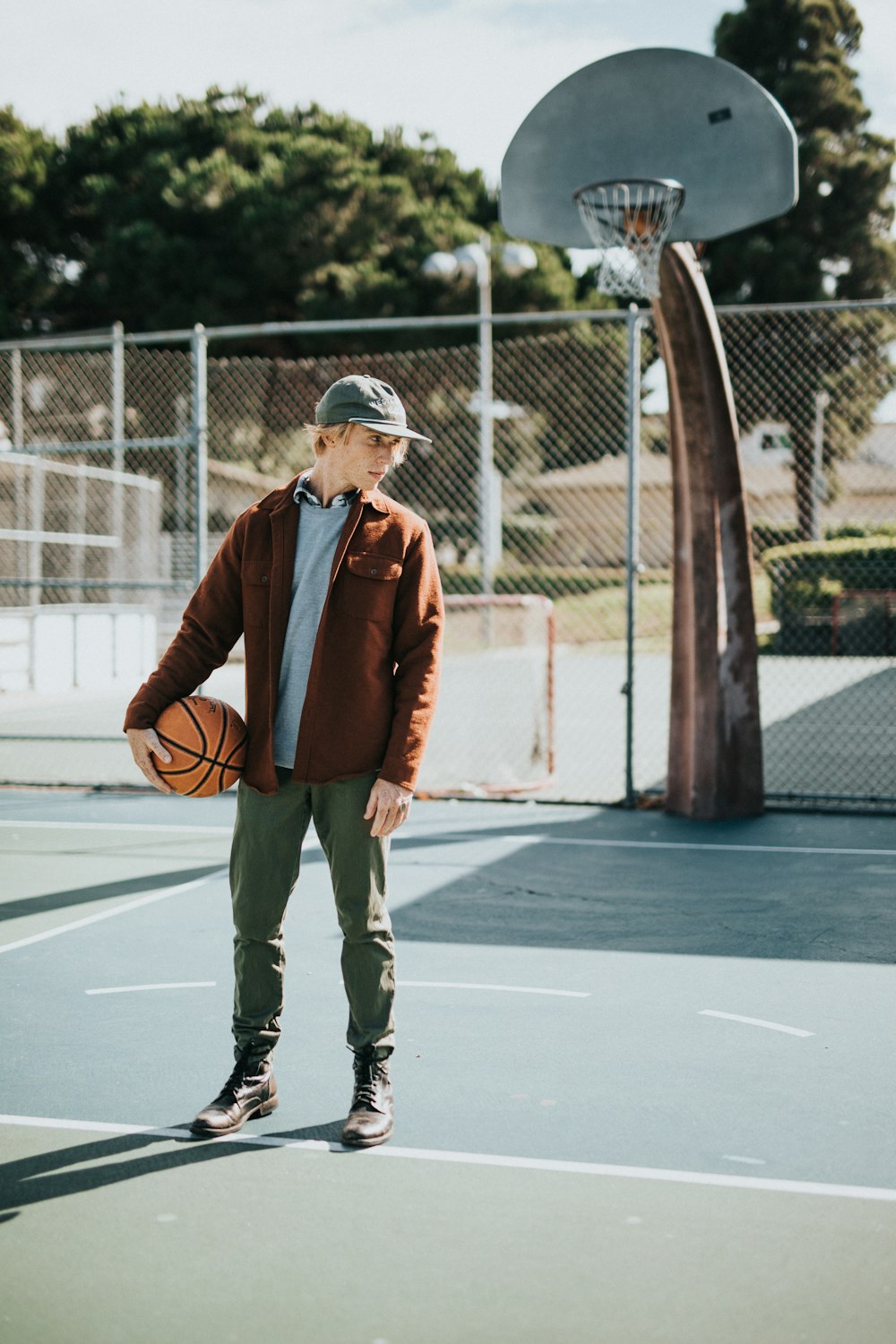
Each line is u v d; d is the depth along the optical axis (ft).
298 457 109.19
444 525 107.45
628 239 27.14
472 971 17.28
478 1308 8.71
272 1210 10.23
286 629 11.50
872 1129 11.83
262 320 118.83
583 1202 10.31
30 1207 10.28
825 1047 14.17
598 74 27.76
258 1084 12.07
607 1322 8.52
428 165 129.90
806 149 120.78
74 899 21.88
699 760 29.12
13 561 67.05
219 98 126.82
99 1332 8.45
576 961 17.74
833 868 23.75
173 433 105.19
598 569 110.93
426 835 27.32
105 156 124.67
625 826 28.40
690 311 27.53
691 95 27.25
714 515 28.63
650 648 92.12
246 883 11.71
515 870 23.73
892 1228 9.84
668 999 15.98
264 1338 8.37
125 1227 9.95
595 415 117.80
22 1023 15.16
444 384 113.39
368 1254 9.49
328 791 11.53
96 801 32.99
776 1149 11.37
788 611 90.79
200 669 11.98
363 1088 11.76
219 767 11.60
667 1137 11.65
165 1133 11.78
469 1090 12.89
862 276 122.01
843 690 66.95
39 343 37.42
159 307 117.19
